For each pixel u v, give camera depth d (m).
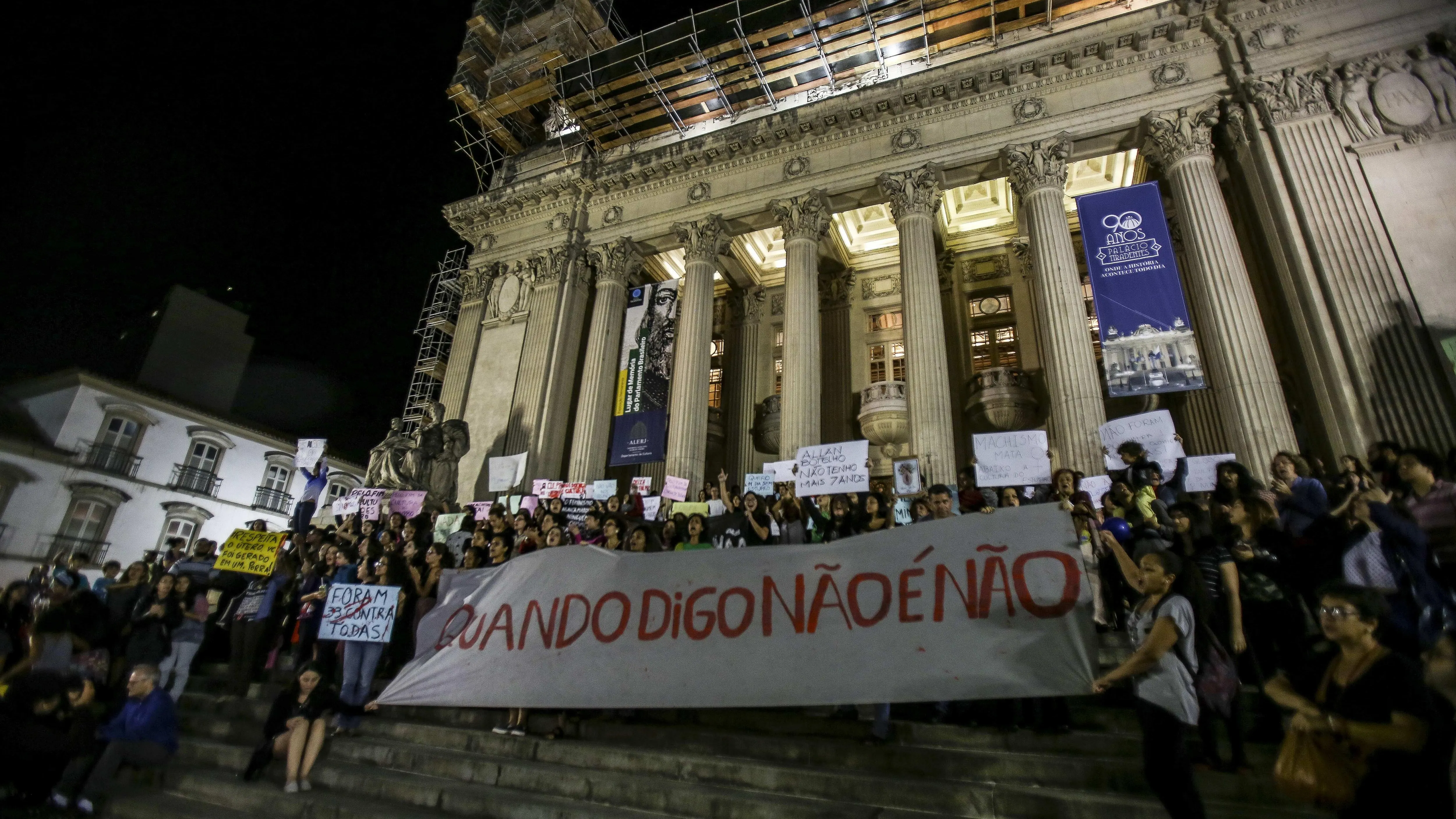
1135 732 6.29
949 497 7.39
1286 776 3.42
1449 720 3.25
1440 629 5.05
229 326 33.31
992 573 5.96
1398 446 7.39
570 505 14.40
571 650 7.08
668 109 23.23
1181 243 18.95
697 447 18.11
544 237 23.20
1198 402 17.55
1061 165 16.95
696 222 20.94
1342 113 14.64
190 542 29.27
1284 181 14.73
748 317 24.52
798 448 16.45
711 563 6.99
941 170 18.41
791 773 5.79
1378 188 13.84
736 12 21.03
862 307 23.41
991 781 5.63
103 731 6.99
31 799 6.38
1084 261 21.08
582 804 5.71
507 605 7.68
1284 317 15.10
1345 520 6.68
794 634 6.36
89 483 26.38
